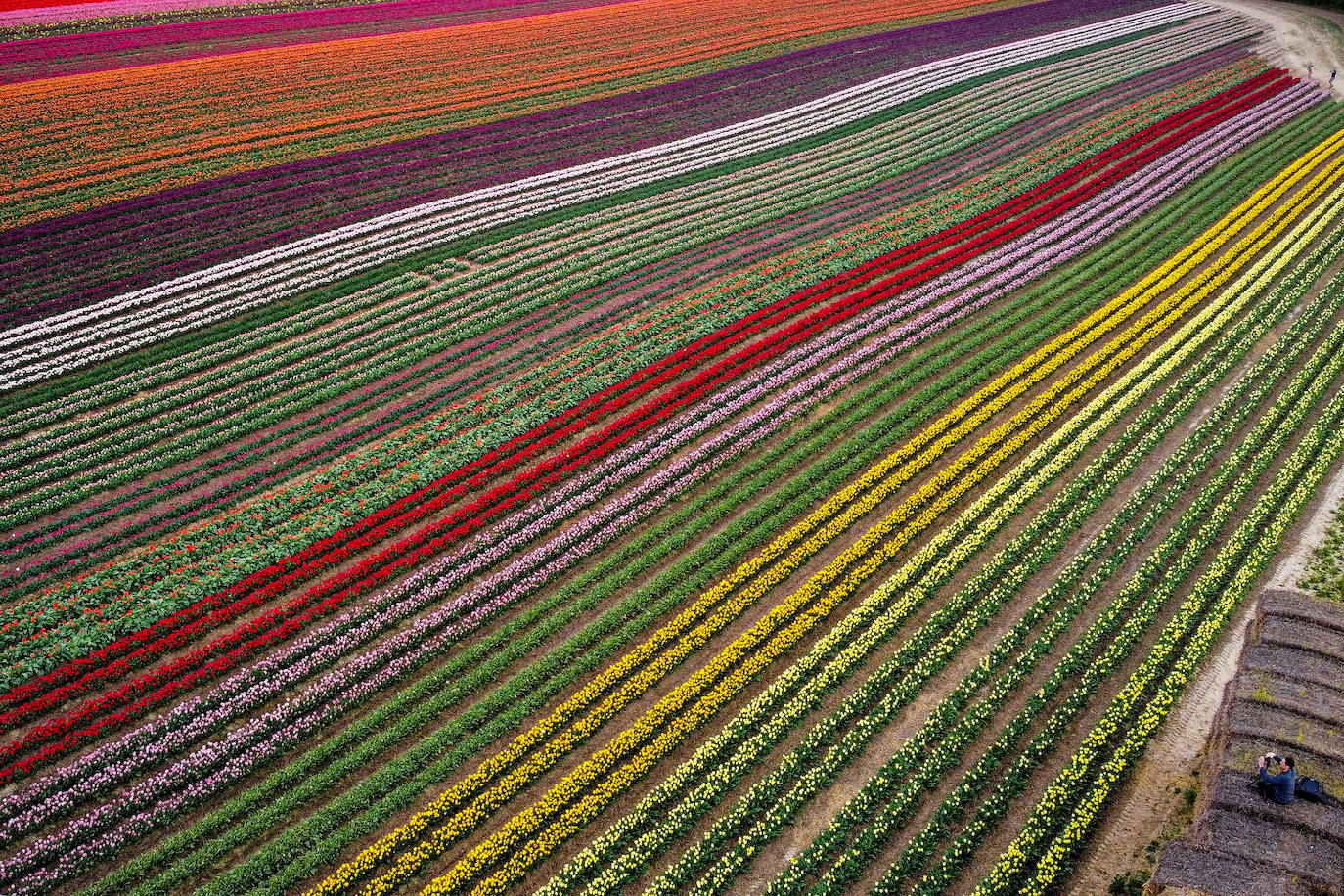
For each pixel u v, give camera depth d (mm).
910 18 86812
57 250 46469
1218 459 32469
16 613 27422
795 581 28453
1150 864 19781
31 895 20781
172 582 28562
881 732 23562
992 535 29594
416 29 80562
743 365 38344
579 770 22609
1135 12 89062
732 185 56594
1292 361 37594
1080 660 24797
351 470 33156
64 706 25141
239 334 41594
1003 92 70125
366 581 28609
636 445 34062
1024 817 21266
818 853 20641
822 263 46812
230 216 50500
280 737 23984
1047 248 47906
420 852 21094
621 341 40500
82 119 59344
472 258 48094
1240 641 25062
